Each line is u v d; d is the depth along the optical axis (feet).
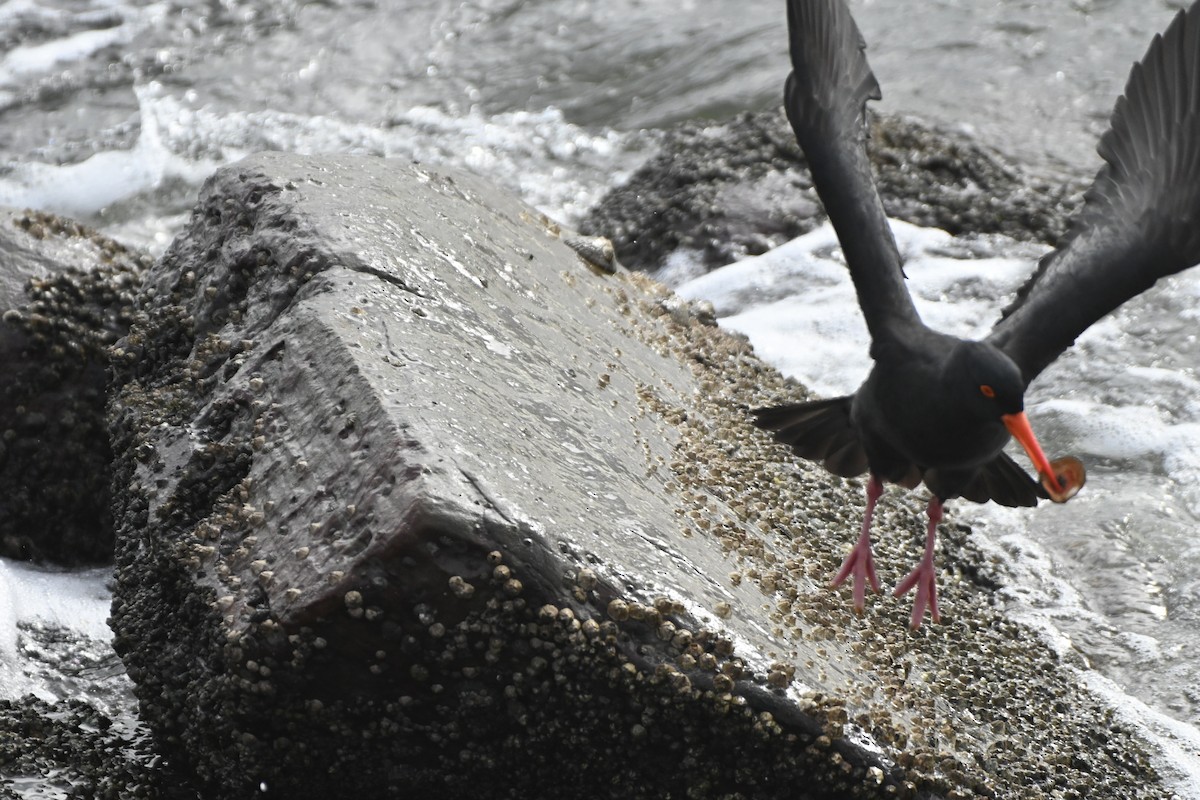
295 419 27.66
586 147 74.08
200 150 72.49
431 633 24.86
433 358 28.96
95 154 71.77
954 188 62.95
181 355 32.48
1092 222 29.12
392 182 36.35
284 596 25.03
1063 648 35.53
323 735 26.14
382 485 25.16
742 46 81.71
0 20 83.30
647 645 25.66
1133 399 47.16
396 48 83.25
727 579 28.53
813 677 27.30
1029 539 40.52
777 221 59.11
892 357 27.96
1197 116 28.50
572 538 25.86
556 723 26.04
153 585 28.58
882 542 36.65
